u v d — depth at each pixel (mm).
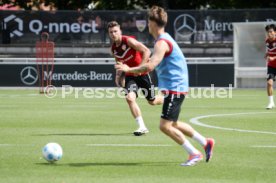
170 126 29969
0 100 72312
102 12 91938
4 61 91125
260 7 126438
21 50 92188
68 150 34781
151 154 33500
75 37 92188
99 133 42469
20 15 92188
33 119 51562
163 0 123625
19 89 90625
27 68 90812
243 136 41000
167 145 36781
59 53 92188
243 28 90812
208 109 61719
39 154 33375
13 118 52312
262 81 91562
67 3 126688
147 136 40938
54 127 45906
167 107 29750
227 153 33875
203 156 32875
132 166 30094
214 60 90938
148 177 27531
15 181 26625
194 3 126938
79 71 90125
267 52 61906
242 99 74625
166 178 27328
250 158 32312
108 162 31141
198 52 91688
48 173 28297
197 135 30625
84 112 58062
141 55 43688
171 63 29641
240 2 127125
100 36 92125
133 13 91562
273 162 31172
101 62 90562
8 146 36281
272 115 55312
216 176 27797
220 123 49000
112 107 63781
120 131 43656
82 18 92000
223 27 91188
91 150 34844
